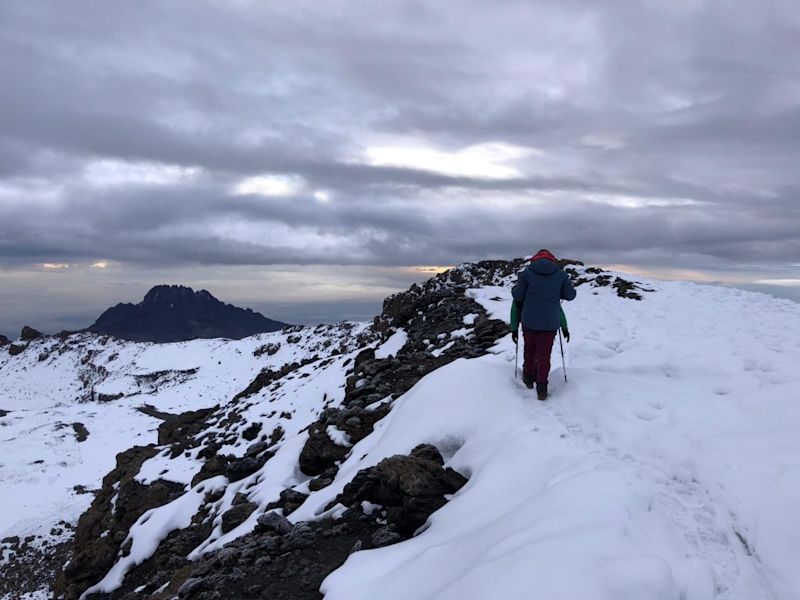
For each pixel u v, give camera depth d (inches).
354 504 304.7
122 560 567.2
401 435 344.5
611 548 156.4
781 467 205.5
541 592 140.9
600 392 335.6
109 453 4682.6
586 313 654.5
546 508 193.2
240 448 745.6
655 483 220.7
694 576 156.7
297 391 839.1
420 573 194.5
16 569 1856.5
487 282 1059.9
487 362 395.5
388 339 847.1
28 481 3836.1
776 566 159.3
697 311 636.1
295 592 227.5
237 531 387.5
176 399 7608.3
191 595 246.5
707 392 333.7
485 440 301.9
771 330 514.0
